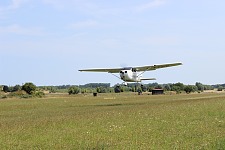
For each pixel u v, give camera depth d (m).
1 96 96.19
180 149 12.24
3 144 14.82
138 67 57.03
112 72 58.69
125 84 57.78
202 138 14.41
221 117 23.02
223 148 12.02
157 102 51.59
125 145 13.37
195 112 26.47
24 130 19.64
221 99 46.47
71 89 136.12
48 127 20.77
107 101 62.72
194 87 152.75
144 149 12.50
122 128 18.80
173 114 25.48
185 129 17.48
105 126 20.09
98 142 14.18
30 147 13.99
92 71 57.97
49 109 42.91
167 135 15.74
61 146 13.79
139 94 105.06
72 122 22.77
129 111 30.45
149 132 17.00
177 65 56.25
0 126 22.61
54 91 163.38
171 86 157.25
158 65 55.59
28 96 96.81
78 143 14.22
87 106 47.03
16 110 42.66
